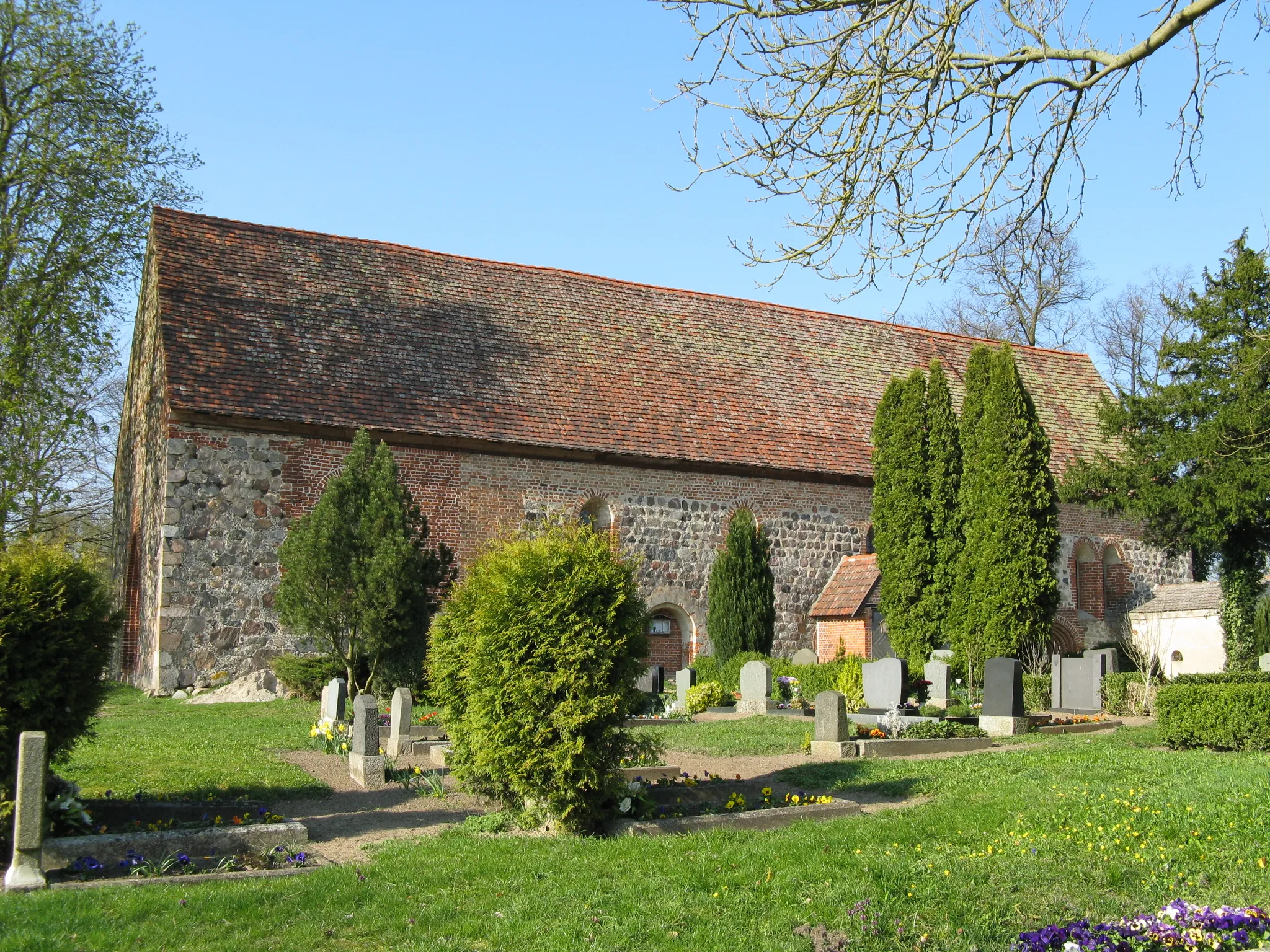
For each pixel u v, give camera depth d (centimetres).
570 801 941
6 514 2858
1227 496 2352
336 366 2247
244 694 1967
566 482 2378
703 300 2998
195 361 2092
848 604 2550
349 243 2558
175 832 850
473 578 1018
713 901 728
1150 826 903
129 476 2684
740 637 2447
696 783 1121
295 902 721
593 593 967
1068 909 712
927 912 709
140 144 2883
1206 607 2848
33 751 767
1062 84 862
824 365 2986
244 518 2075
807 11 845
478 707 960
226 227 2411
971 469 2258
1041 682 2097
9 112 2731
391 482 1938
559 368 2539
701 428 2583
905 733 1551
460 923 691
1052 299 4078
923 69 837
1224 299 2519
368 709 1234
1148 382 2773
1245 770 1133
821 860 817
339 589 1866
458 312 2542
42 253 2777
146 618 2197
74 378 2848
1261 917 655
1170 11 827
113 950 634
